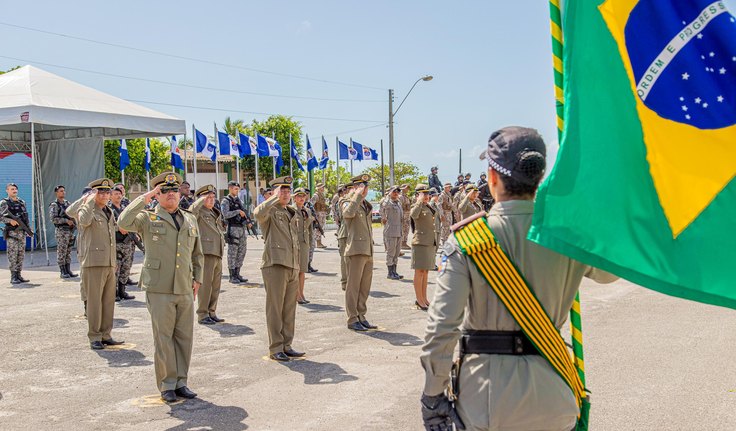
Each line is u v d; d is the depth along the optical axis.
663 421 5.48
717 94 2.60
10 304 11.62
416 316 10.35
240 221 14.05
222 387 6.71
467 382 2.49
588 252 2.38
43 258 19.55
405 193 21.42
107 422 5.73
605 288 12.69
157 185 6.53
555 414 2.44
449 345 2.44
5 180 21.27
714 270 2.44
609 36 2.65
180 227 6.52
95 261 8.34
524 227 2.51
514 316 2.44
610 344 8.03
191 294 6.58
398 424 5.55
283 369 7.35
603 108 2.58
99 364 7.70
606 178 2.47
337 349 8.24
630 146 2.53
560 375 2.48
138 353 8.22
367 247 9.30
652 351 7.68
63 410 6.07
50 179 23.03
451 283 2.46
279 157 30.53
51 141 22.92
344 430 5.44
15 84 19.14
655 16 2.65
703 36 2.64
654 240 2.44
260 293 12.75
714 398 6.02
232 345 8.54
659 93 2.61
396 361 7.63
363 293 9.48
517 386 2.42
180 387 6.39
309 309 11.05
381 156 41.09
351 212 9.09
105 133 22.20
